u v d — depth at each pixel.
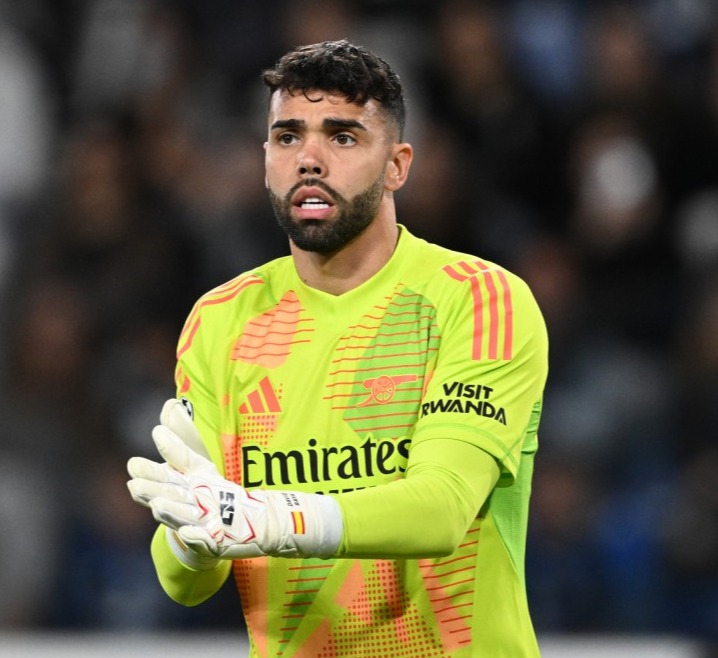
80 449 28.56
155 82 33.56
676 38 32.88
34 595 27.08
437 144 30.97
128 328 29.98
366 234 12.23
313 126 11.84
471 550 11.92
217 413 12.35
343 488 11.81
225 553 10.27
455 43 32.09
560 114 31.92
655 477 27.67
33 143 33.34
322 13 32.91
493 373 11.74
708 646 22.52
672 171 31.53
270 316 12.45
